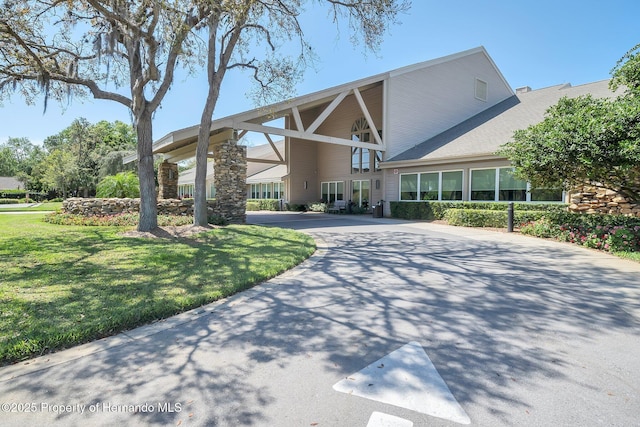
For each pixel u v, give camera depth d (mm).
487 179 13422
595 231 7844
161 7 7219
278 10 10297
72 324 3254
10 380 2484
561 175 8102
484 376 2551
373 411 2156
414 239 9352
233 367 2691
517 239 9188
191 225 10273
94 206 12078
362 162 21062
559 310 3902
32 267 5375
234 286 4598
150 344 3078
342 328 3439
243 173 12852
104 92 8648
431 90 18672
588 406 2189
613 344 3061
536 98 18469
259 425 2027
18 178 53688
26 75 8609
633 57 7375
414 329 3408
